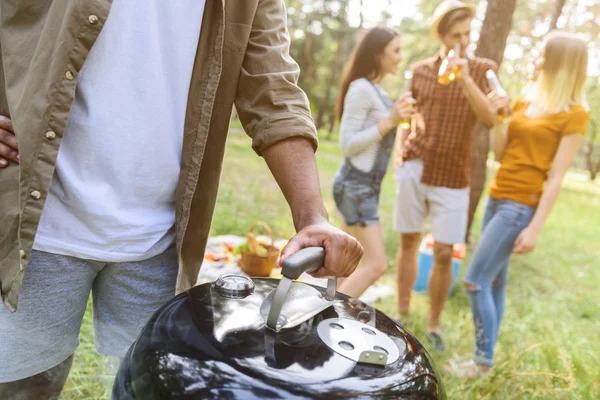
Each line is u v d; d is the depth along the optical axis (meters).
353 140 2.70
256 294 0.89
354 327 0.82
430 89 2.98
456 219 2.97
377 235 2.83
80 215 1.07
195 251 1.28
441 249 3.00
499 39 5.64
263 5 1.17
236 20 1.12
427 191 3.05
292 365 0.70
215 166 1.22
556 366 2.75
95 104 1.03
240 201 6.29
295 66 1.21
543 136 2.46
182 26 1.06
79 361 1.95
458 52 2.80
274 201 6.69
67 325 1.16
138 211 1.12
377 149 2.74
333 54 25.36
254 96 1.16
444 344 3.05
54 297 1.11
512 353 2.75
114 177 1.07
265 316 0.81
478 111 2.73
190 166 1.14
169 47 1.07
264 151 1.13
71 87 0.98
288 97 1.14
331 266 0.92
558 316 3.87
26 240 1.00
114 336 1.25
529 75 2.75
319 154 14.42
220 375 0.67
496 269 2.66
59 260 1.09
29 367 1.14
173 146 1.13
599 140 23.80
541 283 4.96
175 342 0.74
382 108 2.76
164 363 0.70
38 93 0.98
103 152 1.05
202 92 1.12
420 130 3.03
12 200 1.05
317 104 26.28
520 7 13.13
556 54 2.43
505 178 2.60
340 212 2.86
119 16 1.01
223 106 1.18
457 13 2.89
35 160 0.99
